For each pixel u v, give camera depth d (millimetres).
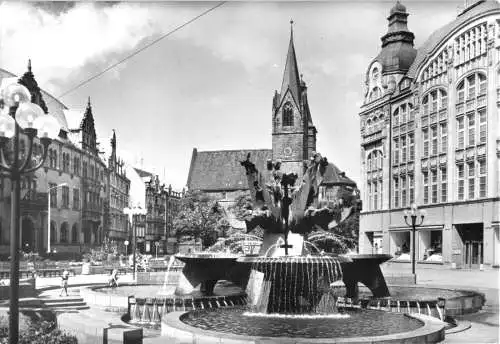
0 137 12672
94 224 81812
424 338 13570
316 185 21953
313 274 18328
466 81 46094
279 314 18172
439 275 36656
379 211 57344
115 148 92938
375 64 58625
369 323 16562
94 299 23031
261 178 21812
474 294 22812
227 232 81875
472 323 19219
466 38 46094
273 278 18375
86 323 15086
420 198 51594
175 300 19625
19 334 12836
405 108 54812
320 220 21734
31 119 12672
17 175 12375
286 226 21125
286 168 99812
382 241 56781
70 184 73312
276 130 100812
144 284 29516
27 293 24594
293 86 101125
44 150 13047
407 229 52688
